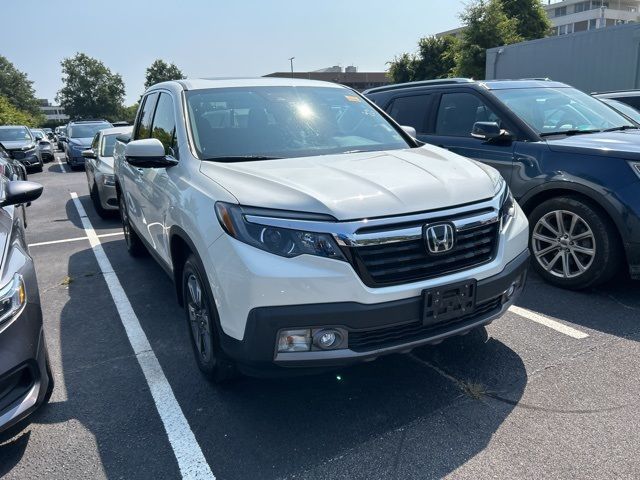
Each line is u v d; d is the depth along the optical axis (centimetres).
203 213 287
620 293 443
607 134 477
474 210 286
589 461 247
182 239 326
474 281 279
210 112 379
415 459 254
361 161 328
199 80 431
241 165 320
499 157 492
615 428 270
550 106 533
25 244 340
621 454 251
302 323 251
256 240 257
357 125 407
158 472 252
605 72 1584
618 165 407
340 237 253
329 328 254
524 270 315
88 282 539
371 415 290
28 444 276
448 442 265
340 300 253
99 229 804
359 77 6838
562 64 1711
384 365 342
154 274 556
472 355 350
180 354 371
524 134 486
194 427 285
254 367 265
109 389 327
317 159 335
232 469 252
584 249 434
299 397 310
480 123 497
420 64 4562
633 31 1486
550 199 452
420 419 285
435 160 336
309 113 401
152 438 278
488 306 299
